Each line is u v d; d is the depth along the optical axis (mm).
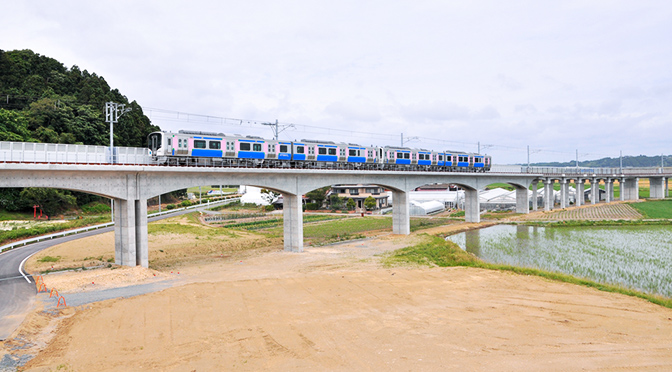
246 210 111062
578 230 74125
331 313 26062
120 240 40406
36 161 33312
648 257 48094
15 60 98062
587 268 42344
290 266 43594
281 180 52000
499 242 61531
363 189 124000
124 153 39625
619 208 104375
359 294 30734
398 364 18469
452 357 19156
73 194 84312
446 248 52531
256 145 54156
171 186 42438
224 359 19281
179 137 45938
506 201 115250
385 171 63688
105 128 95312
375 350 20094
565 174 110188
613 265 43719
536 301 28938
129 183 39250
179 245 55312
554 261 46281
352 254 51062
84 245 51156
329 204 121125
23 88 90875
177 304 27953
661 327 23375
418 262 44750
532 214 100000
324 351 20047
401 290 31969
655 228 75312
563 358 18969
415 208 107938
